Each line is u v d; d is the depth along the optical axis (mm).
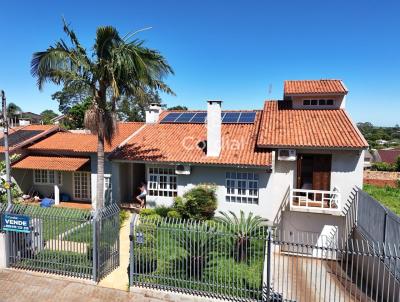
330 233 16000
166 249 10148
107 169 20203
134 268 10172
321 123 18031
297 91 19953
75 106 50031
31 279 10617
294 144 16047
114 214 11438
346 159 16031
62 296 9758
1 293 9867
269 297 8938
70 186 23391
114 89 14344
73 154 23250
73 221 10695
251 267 9828
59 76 15086
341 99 19781
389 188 36188
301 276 12383
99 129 15500
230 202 17234
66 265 10750
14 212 11336
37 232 11031
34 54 14898
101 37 14633
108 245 11125
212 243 10086
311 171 16875
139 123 24453
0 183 17844
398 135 153625
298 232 16484
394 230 9914
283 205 16875
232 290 9414
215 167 17391
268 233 9023
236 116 22203
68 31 14758
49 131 25406
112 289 10133
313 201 15875
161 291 9734
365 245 12633
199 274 10016
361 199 14016
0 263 11250
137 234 10094
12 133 25797
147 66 15766
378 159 65125
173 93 17047
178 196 17859
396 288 9195
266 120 19188
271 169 16266
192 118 23109
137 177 22156
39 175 23875
